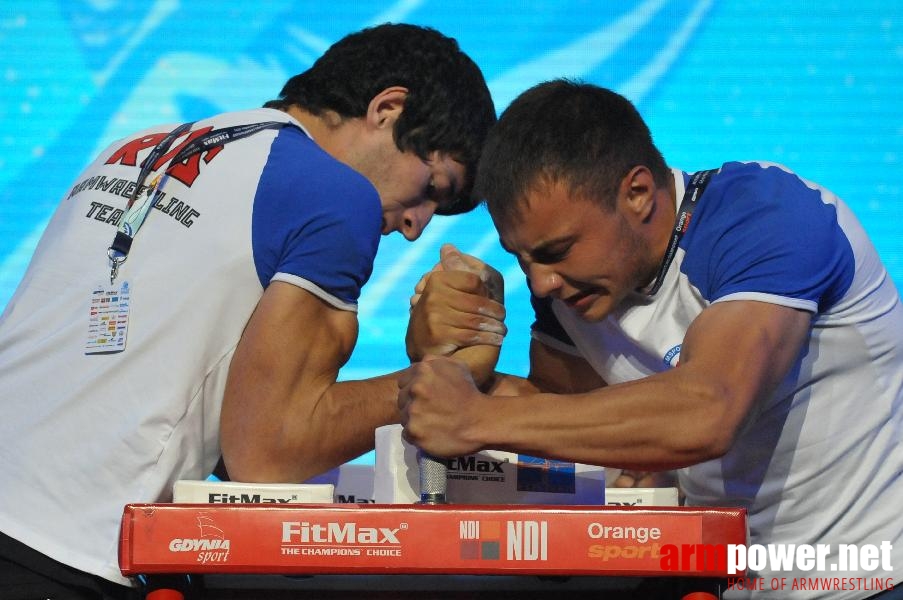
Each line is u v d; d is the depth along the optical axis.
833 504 4.21
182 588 3.08
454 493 3.51
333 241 3.92
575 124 3.75
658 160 3.94
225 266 3.90
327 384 3.94
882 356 4.09
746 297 3.61
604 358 4.50
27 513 3.67
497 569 3.00
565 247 3.76
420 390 3.37
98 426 3.76
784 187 3.85
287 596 3.34
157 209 4.00
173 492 3.46
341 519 3.01
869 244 4.10
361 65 4.83
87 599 3.67
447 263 4.57
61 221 4.23
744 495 4.32
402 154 4.84
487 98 5.04
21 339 3.98
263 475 3.83
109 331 3.84
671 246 3.94
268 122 4.20
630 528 3.01
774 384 3.55
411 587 3.35
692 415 3.34
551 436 3.32
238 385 3.82
